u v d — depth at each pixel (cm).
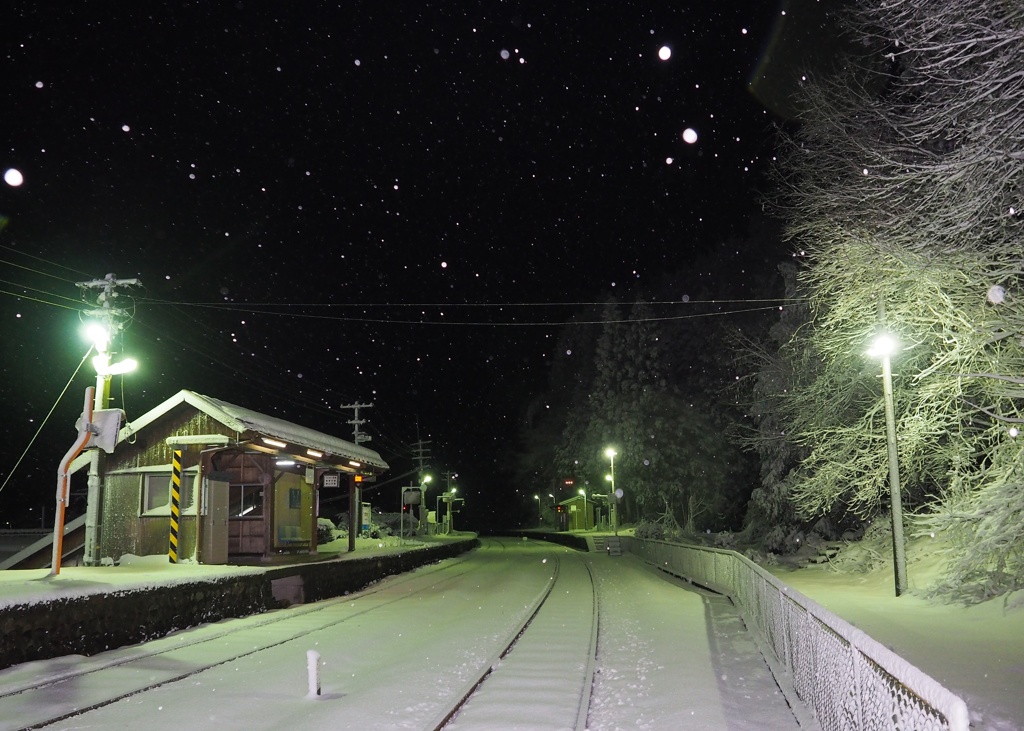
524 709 876
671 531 5162
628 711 875
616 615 1784
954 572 1485
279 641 1377
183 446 2378
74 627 1197
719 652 1252
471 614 1822
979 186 1144
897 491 1688
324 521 4262
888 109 1498
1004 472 1505
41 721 811
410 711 858
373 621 1689
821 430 2088
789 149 1806
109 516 2398
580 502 8250
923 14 1148
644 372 6062
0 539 4112
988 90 1080
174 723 817
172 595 1460
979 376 1406
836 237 1588
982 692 823
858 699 543
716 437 5534
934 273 1355
